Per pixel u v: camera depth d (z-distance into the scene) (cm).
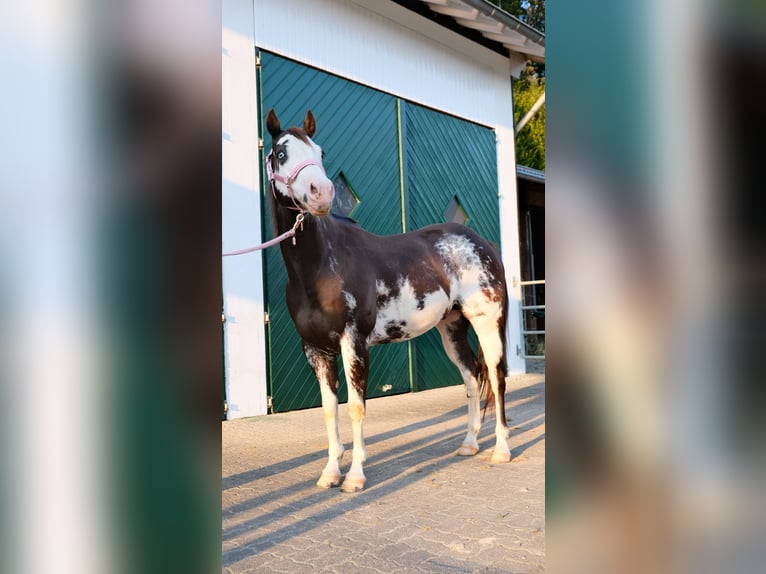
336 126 610
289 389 541
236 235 513
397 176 676
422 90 714
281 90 559
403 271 334
